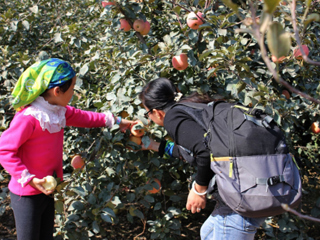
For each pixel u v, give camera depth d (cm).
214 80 221
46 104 157
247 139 131
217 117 141
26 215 162
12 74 246
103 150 194
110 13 232
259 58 224
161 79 167
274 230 238
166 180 247
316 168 249
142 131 188
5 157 148
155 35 267
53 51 307
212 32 205
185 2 239
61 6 414
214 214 154
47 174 164
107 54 222
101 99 221
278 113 190
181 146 149
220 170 135
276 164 130
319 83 232
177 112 149
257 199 129
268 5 46
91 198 191
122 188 227
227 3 50
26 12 322
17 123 151
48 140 161
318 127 229
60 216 198
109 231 255
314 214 222
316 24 219
